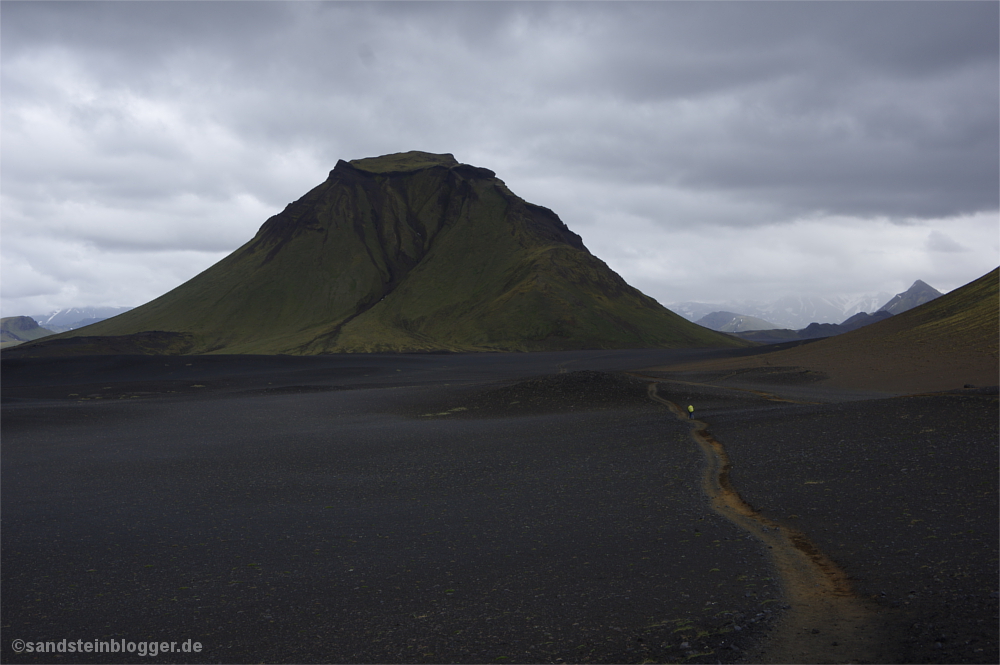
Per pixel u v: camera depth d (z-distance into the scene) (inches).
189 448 987.3
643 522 448.5
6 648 285.6
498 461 761.0
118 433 1198.3
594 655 239.8
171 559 426.3
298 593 342.0
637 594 303.9
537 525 463.5
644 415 1105.4
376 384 2325.3
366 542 443.5
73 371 3036.4
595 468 674.8
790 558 345.1
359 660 250.4
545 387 1512.1
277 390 2167.8
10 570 414.6
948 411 742.5
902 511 410.9
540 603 301.6
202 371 3095.5
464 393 1651.1
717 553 361.1
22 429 1278.3
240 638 283.0
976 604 254.5
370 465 782.5
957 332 1982.0
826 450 633.0
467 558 390.0
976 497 425.4
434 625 282.7
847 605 273.0
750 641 240.5
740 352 3914.9
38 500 648.4
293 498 615.2
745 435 781.3
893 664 213.0
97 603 344.8
